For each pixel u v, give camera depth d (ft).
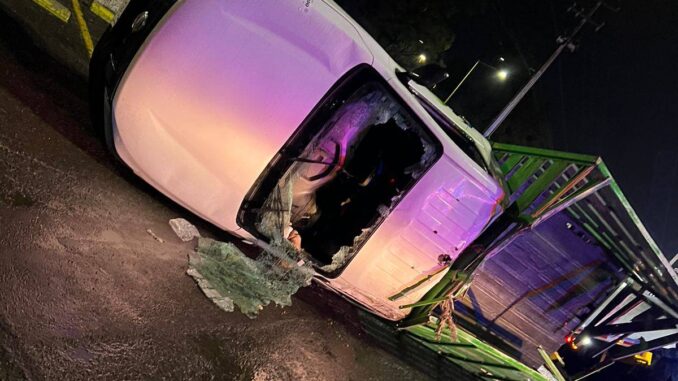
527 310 23.22
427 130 15.33
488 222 16.66
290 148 13.71
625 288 24.12
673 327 25.53
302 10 13.62
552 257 22.56
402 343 21.34
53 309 9.84
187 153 13.20
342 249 16.30
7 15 16.12
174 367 11.11
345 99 14.06
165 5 12.72
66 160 13.26
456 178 15.88
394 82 14.94
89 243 11.83
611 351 29.76
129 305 11.39
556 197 17.87
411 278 16.93
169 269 13.26
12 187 11.29
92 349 9.86
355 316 19.67
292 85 13.32
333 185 15.85
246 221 14.69
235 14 12.71
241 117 13.12
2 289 9.30
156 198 14.98
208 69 12.66
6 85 13.67
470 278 17.12
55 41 17.40
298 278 16.44
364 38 15.69
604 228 22.21
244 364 12.93
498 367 21.29
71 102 15.48
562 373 28.60
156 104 12.62
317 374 15.10
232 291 14.49
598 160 17.54
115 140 13.12
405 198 15.72
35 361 8.81
